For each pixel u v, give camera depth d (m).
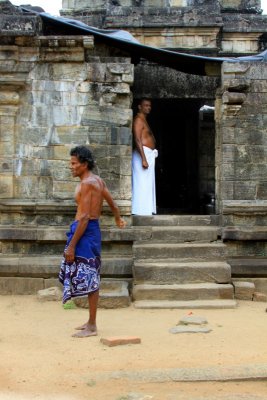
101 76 11.47
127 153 11.50
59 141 11.50
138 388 5.82
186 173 17.09
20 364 6.51
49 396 5.60
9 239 11.28
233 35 19.50
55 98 11.51
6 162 11.44
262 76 11.70
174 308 9.81
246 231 11.36
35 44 11.29
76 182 11.48
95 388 5.80
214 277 10.59
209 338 7.64
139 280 10.57
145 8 19.91
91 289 7.74
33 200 11.45
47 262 11.07
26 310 9.59
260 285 11.15
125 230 11.26
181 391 5.75
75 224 7.81
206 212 15.60
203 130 16.58
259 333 7.95
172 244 11.30
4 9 11.58
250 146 11.68
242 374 6.10
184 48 18.70
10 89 11.40
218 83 13.17
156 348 7.14
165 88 13.54
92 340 7.54
